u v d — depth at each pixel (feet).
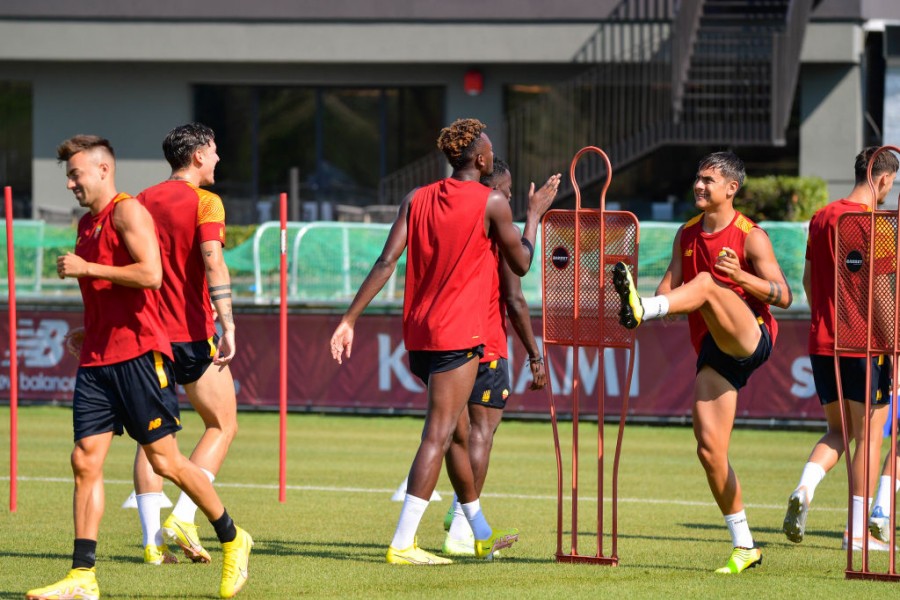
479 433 78.23
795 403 152.46
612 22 277.44
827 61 272.92
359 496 104.99
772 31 260.83
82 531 63.52
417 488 73.15
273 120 301.63
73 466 63.77
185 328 75.31
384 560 75.77
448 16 281.95
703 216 74.02
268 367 164.66
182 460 64.69
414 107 297.94
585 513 97.04
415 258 72.59
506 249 73.15
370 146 299.79
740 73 259.80
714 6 271.49
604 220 71.46
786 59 249.34
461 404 72.84
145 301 63.72
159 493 76.28
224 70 296.10
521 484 112.88
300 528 88.84
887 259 71.15
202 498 64.54
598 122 274.77
